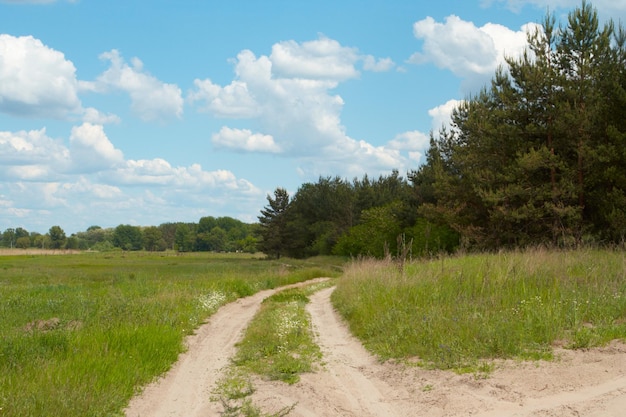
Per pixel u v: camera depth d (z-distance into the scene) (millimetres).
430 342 10453
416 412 7234
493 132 30453
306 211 88062
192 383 9867
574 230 26922
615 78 26312
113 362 9844
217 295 22531
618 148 25125
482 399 7293
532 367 8430
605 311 11031
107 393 8289
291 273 37531
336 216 79250
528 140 30281
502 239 32562
